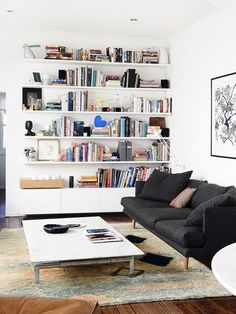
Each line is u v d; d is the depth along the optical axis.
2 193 10.00
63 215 7.44
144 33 7.32
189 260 4.71
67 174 7.55
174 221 4.81
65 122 7.30
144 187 6.47
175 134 7.33
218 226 4.27
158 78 7.82
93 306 1.81
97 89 7.55
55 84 7.20
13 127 7.31
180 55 7.11
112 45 7.59
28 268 4.41
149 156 7.59
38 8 5.92
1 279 4.08
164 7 5.76
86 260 3.95
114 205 7.38
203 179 6.28
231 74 5.44
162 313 3.36
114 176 7.43
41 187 7.18
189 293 3.74
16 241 5.53
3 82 7.23
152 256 4.84
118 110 7.50
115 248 4.12
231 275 1.64
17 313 1.76
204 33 6.23
